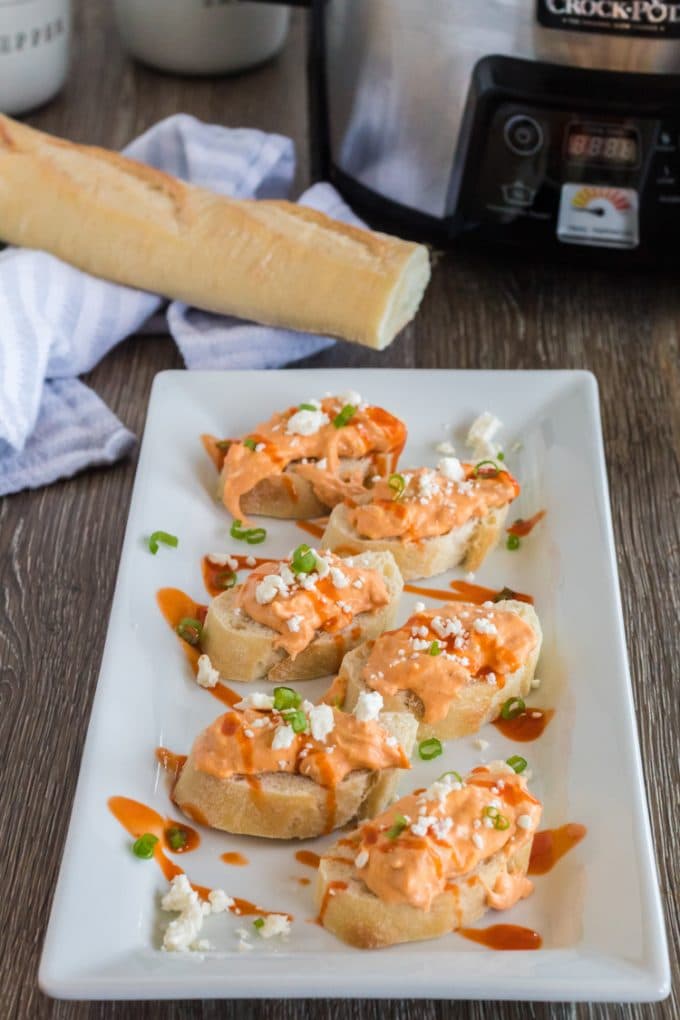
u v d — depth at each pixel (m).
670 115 1.04
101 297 1.07
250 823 0.84
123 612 0.90
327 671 0.91
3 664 0.93
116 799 0.84
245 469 0.96
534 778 0.87
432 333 1.10
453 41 1.05
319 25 1.12
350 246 1.06
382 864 0.80
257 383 1.02
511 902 0.82
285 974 0.78
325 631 0.91
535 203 1.09
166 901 0.82
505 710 0.89
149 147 1.16
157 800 0.85
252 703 0.86
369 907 0.80
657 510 1.00
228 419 1.01
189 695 0.90
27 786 0.88
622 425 1.05
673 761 0.89
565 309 1.12
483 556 0.95
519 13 1.03
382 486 0.95
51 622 0.95
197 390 1.02
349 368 1.05
